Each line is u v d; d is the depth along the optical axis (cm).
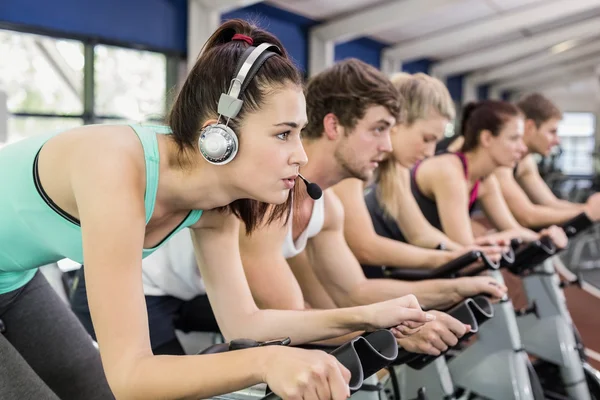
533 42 1416
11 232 123
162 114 121
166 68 716
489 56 1466
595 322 512
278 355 88
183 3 723
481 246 231
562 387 276
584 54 1628
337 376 83
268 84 101
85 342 178
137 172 105
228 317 139
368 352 90
